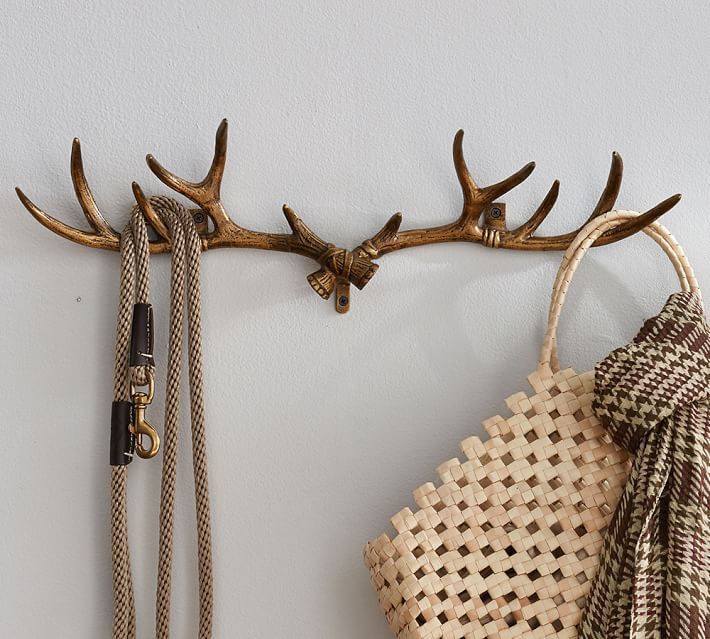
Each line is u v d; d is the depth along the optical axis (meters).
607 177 1.14
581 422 1.06
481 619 1.03
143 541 1.09
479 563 1.03
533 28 1.14
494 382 1.13
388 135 1.12
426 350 1.12
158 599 1.06
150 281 1.09
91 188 1.09
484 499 1.04
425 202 1.12
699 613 0.99
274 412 1.10
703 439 1.01
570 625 1.02
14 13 1.08
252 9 1.11
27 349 1.08
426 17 1.13
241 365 1.10
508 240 1.11
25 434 1.08
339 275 1.07
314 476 1.11
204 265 1.10
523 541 1.04
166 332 1.09
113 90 1.09
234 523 1.10
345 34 1.12
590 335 1.14
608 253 1.14
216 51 1.10
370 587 1.11
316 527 1.11
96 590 1.08
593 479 1.05
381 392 1.12
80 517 1.08
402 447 1.12
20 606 1.07
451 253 1.12
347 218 1.11
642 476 1.01
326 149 1.11
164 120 1.10
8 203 1.08
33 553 1.08
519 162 1.13
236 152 1.10
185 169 1.10
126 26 1.09
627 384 1.01
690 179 1.14
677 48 1.14
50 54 1.09
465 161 1.13
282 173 1.11
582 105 1.14
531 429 1.06
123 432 1.04
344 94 1.12
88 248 1.09
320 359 1.11
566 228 1.14
